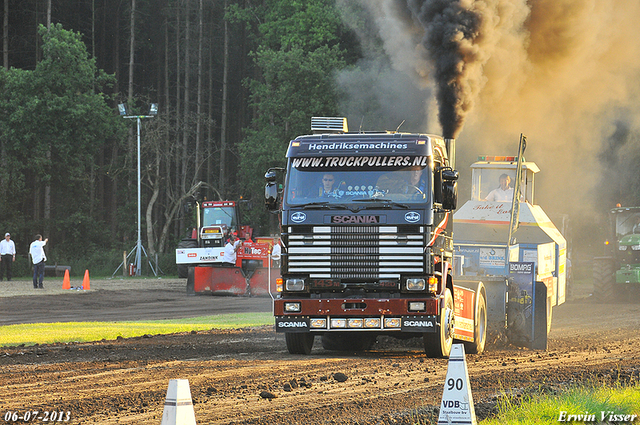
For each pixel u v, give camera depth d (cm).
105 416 2830
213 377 3709
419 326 4256
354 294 4344
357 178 4397
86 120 19275
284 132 18438
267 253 10775
